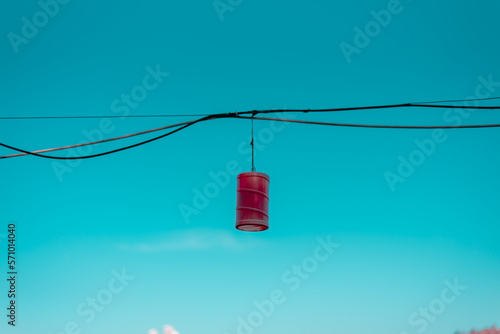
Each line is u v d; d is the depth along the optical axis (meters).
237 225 8.49
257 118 9.55
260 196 8.56
